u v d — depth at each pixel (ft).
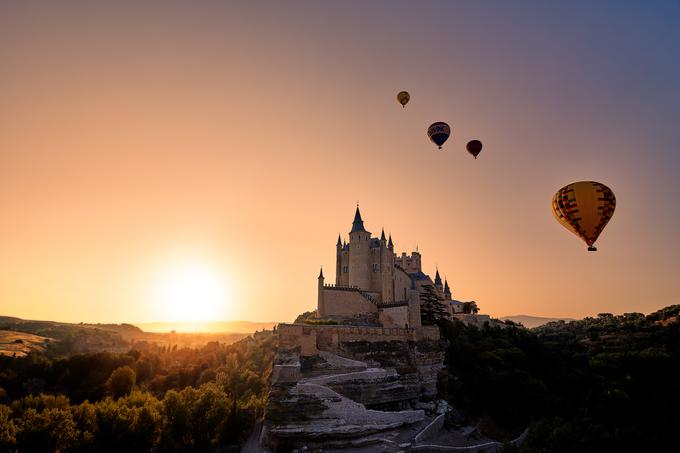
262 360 445.78
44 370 372.79
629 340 492.54
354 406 220.84
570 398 312.91
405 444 211.00
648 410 296.51
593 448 201.67
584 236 207.62
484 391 284.00
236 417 253.03
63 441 198.80
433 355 306.35
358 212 408.26
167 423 238.48
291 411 207.31
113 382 350.43
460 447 218.79
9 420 216.13
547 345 427.74
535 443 217.15
